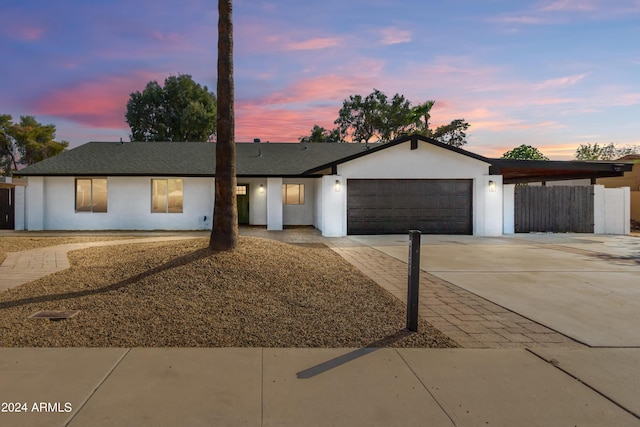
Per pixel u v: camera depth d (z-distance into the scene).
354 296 6.50
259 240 9.42
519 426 2.95
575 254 11.68
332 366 3.91
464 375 3.75
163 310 5.39
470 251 12.26
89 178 18.44
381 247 12.95
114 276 7.07
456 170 16.77
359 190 16.70
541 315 5.70
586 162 16.61
